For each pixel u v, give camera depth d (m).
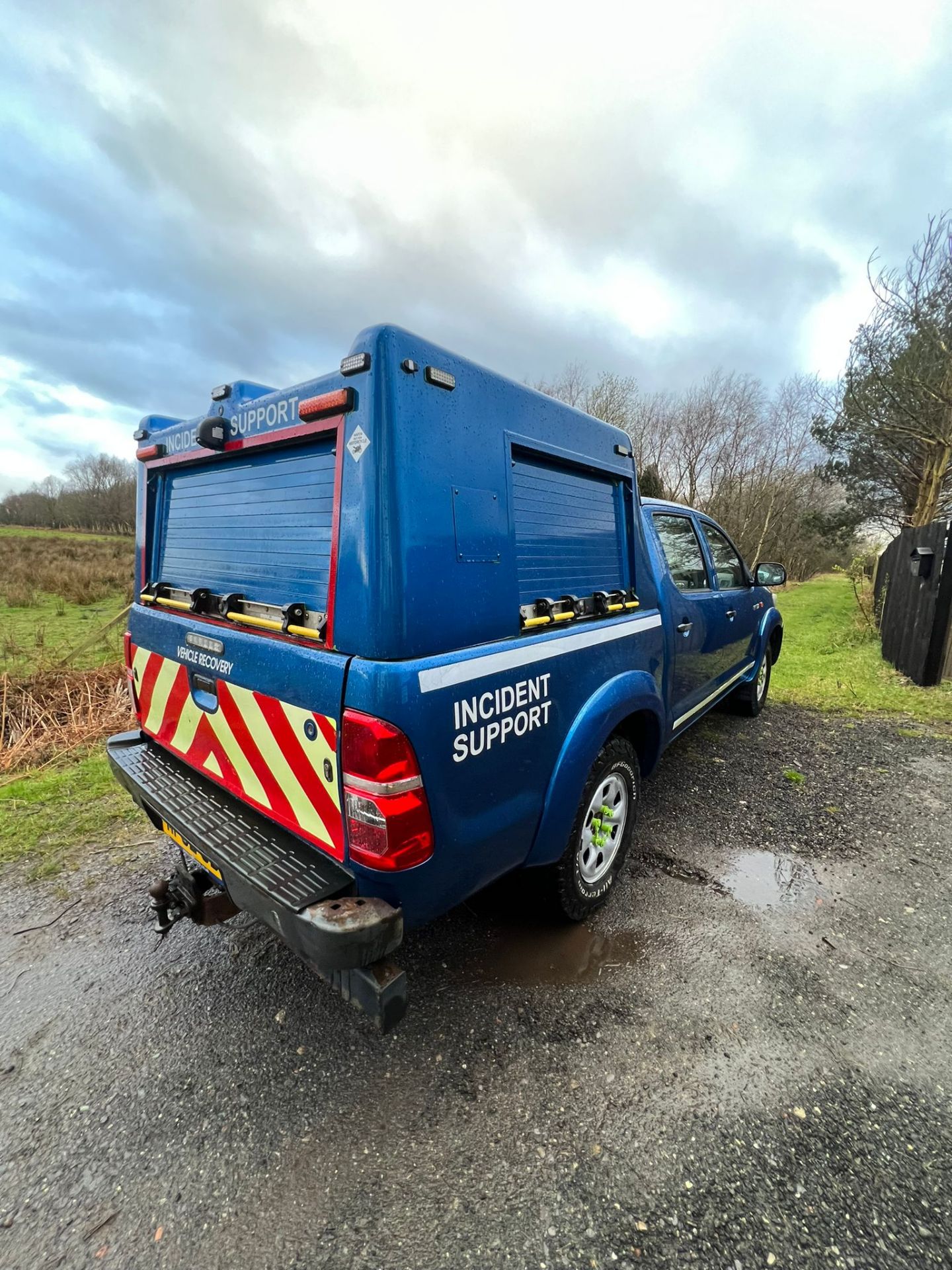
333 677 1.58
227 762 2.15
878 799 3.78
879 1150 1.61
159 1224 1.46
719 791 3.88
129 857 3.16
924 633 6.46
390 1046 1.96
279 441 1.84
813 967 2.29
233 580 2.17
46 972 2.32
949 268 9.54
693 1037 1.97
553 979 2.23
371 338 1.49
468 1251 1.40
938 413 9.97
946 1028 2.01
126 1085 1.83
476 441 1.76
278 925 1.62
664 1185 1.53
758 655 5.11
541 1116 1.72
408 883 1.61
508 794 1.90
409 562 1.53
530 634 1.99
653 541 3.10
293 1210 1.49
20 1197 1.52
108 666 6.60
